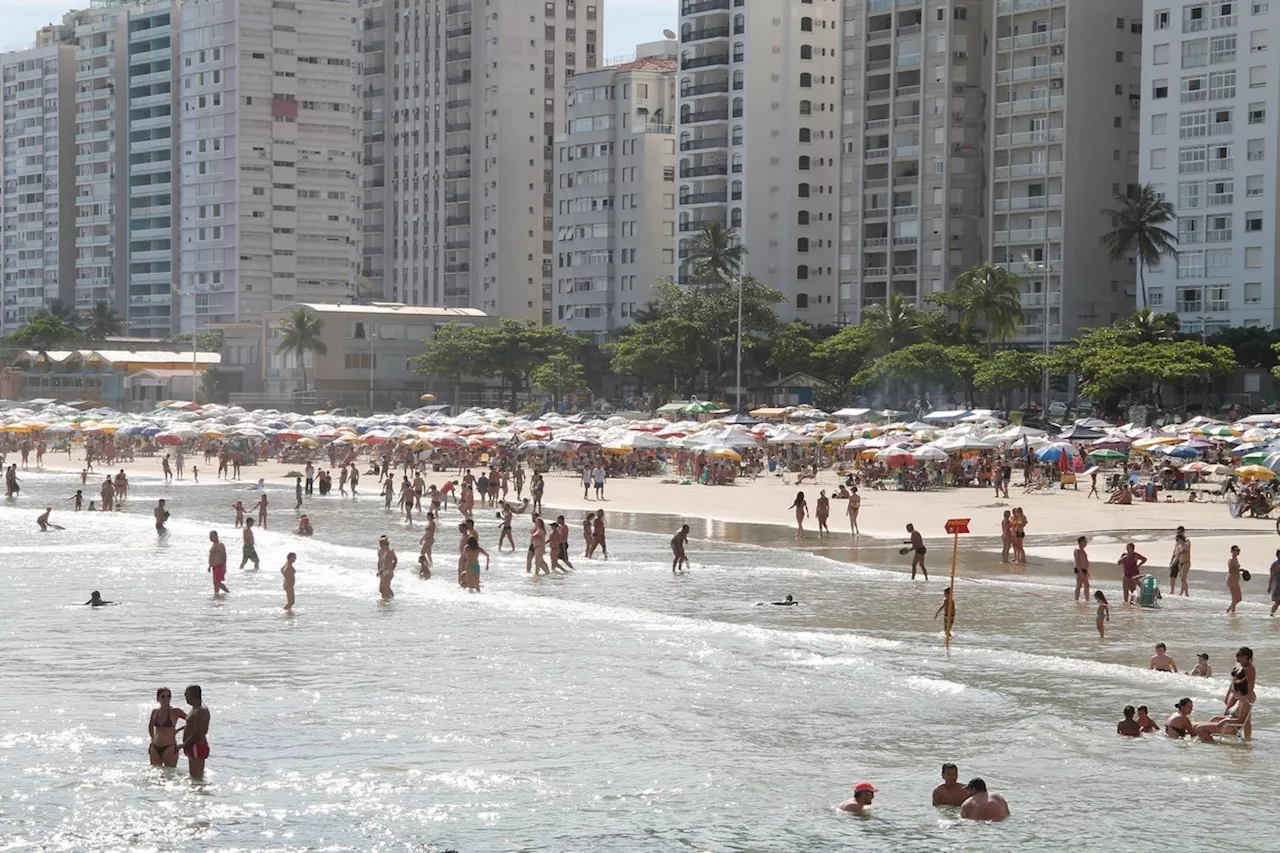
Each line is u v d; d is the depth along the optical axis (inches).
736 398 6786.4
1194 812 1200.8
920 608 2078.0
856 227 7308.1
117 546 2871.6
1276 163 5787.4
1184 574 2142.0
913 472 3949.3
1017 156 6732.3
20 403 7347.4
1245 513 3171.8
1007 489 3681.1
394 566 2206.0
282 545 2891.2
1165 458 4151.1
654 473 4699.8
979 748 1379.2
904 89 7116.1
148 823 1182.9
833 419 5398.6
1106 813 1200.2
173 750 1328.7
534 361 7253.9
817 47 7696.9
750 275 7032.5
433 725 1464.1
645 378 7121.1
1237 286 5900.6
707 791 1262.3
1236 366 5191.9
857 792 1208.8
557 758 1355.8
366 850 1129.4
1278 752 1359.5
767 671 1689.2
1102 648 1784.0
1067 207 6535.4
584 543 2886.3
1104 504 3481.8
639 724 1467.8
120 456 5689.0
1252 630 1883.6
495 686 1621.6
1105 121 6604.3
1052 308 6584.6
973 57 6973.4
